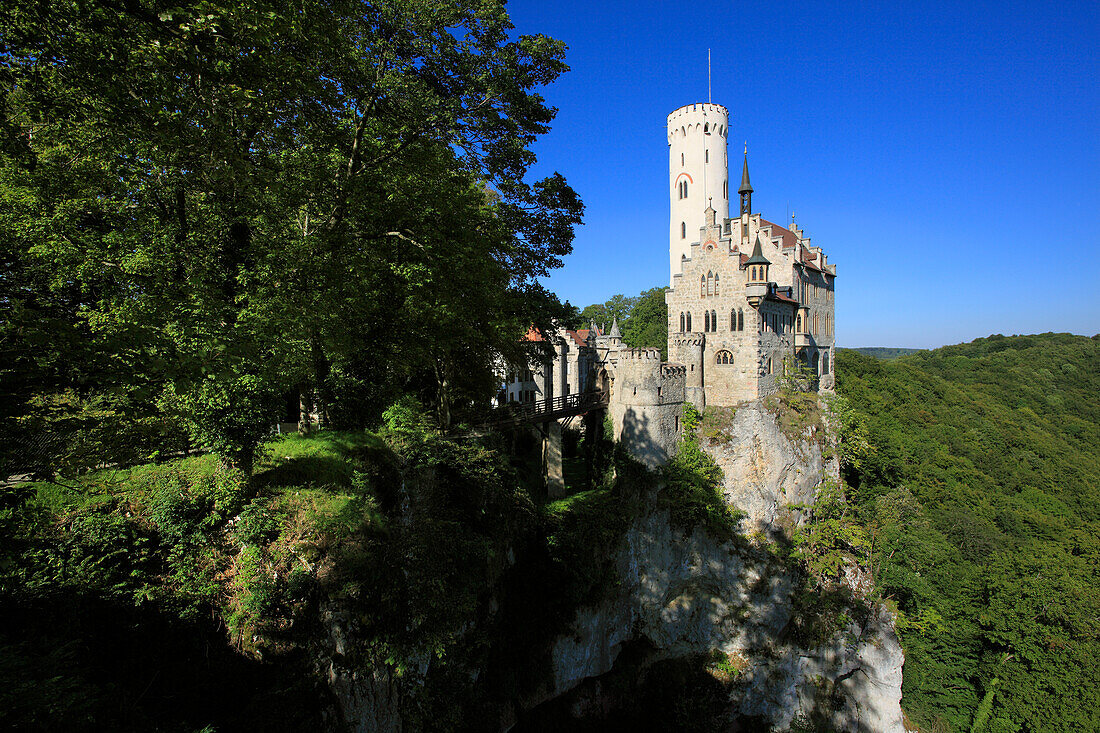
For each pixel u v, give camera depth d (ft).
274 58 46.44
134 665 45.93
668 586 139.13
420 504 76.59
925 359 561.84
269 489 58.65
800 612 147.02
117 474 56.85
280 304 55.31
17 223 52.95
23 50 38.14
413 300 75.56
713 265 163.02
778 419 159.33
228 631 50.01
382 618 57.98
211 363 45.62
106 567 48.49
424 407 100.01
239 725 46.85
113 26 38.27
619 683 126.93
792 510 155.02
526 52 73.36
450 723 73.00
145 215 57.72
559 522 112.06
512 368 117.19
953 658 160.45
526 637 102.99
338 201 66.13
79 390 38.45
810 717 143.74
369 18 62.69
